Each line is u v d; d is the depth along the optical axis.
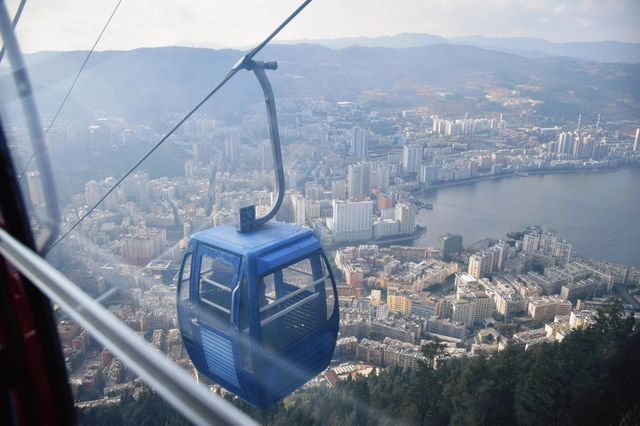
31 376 2.14
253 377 3.90
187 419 0.76
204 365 4.36
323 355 4.43
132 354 0.93
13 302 2.12
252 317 3.79
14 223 2.83
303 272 4.43
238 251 3.84
